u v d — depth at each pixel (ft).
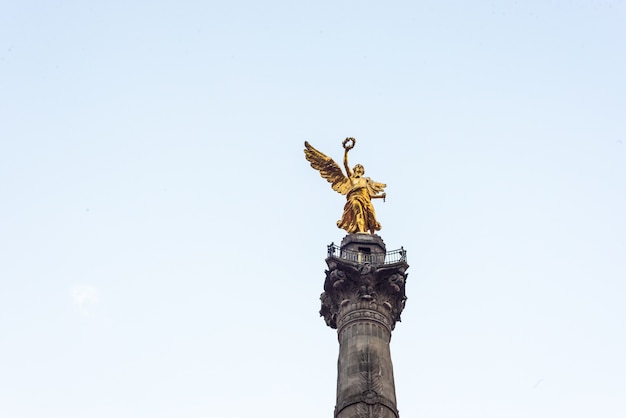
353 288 153.38
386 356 145.59
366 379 140.15
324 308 157.38
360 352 144.15
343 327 149.89
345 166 176.65
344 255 157.89
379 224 169.07
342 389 141.18
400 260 156.15
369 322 148.87
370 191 174.19
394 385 143.84
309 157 178.70
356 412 136.05
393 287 153.28
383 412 136.36
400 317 157.89
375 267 153.58
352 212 168.96
